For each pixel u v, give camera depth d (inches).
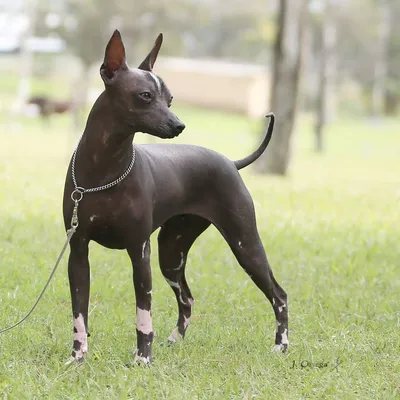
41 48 3297.2
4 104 2436.0
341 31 3432.6
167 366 354.0
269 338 408.5
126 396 317.4
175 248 393.7
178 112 3085.6
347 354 386.0
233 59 4517.7
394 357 388.5
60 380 333.7
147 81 329.7
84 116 1888.5
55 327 407.2
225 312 454.3
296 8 1154.7
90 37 2539.4
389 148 1984.5
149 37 2741.1
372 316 455.2
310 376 351.9
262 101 3314.5
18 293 455.8
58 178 940.0
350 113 3705.7
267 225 693.9
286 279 526.6
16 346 374.9
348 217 770.2
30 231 609.3
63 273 508.7
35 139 1587.1
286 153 1165.7
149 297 351.6
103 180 336.2
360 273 549.0
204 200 374.0
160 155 361.4
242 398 326.3
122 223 339.9
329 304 476.1
